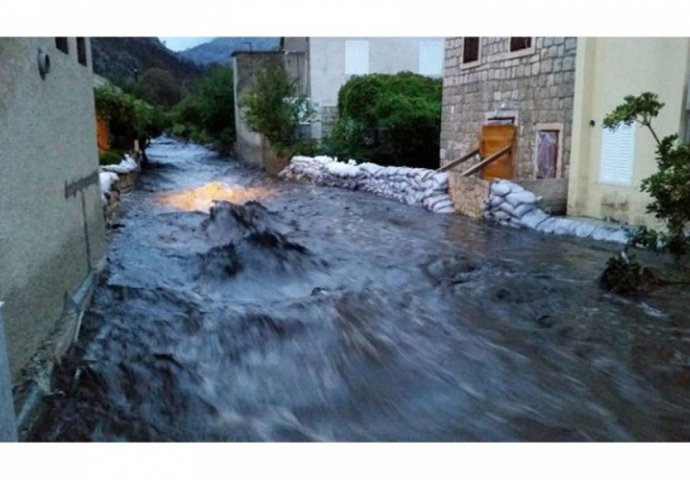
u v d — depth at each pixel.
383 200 13.73
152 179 18.66
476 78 12.79
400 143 17.39
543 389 4.02
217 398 3.81
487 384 4.10
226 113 28.95
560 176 10.05
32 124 3.84
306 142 20.84
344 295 6.09
